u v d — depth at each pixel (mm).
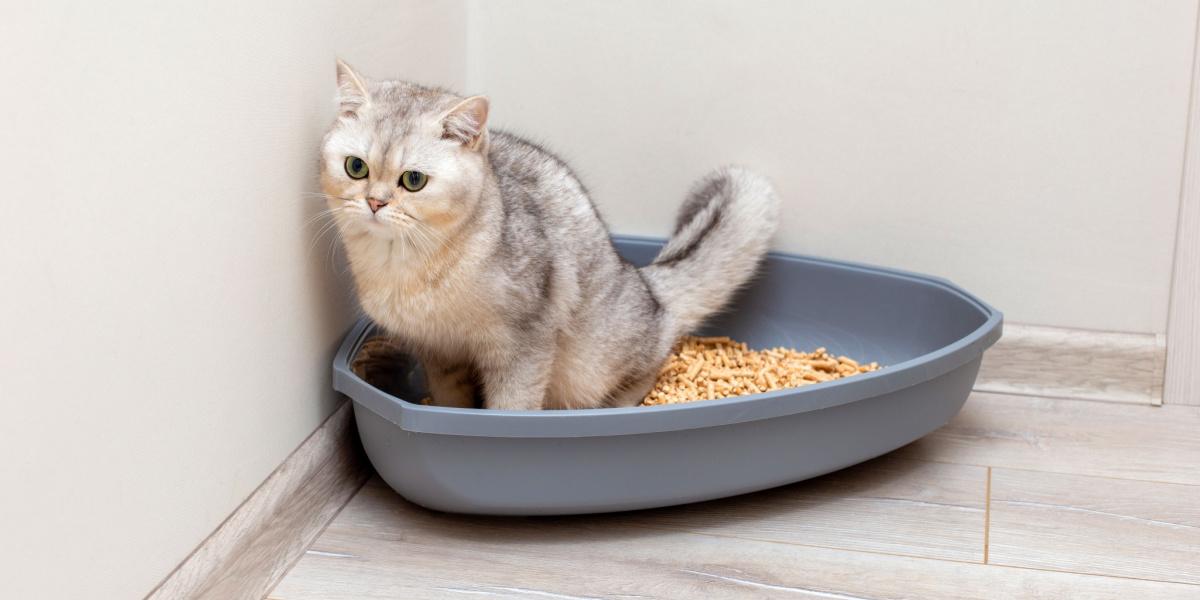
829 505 1622
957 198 1966
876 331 2006
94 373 1056
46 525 1003
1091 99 1870
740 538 1532
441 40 1944
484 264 1451
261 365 1396
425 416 1391
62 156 990
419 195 1356
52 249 984
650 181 2082
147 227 1124
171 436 1199
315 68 1485
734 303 2090
